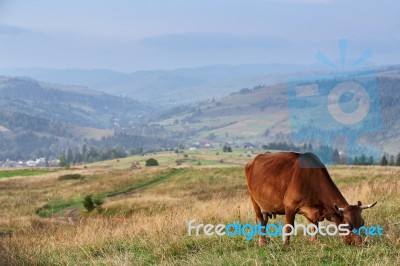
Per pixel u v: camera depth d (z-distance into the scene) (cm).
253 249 920
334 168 4606
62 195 5078
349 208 816
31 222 2714
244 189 4706
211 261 855
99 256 1054
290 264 757
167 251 989
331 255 792
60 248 1212
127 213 3030
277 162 899
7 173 8544
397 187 1681
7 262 973
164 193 5050
